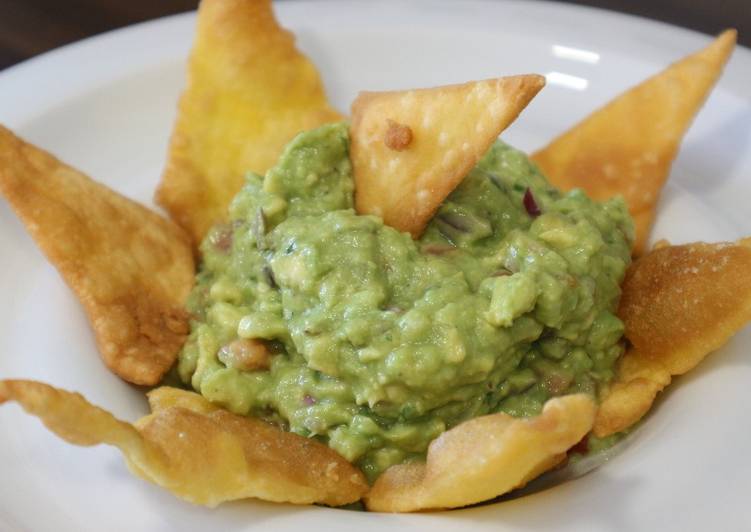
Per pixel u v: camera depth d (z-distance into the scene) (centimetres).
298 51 38
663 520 28
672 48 42
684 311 31
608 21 43
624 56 41
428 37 43
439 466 27
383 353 29
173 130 37
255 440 29
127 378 31
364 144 33
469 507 28
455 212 32
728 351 32
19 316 33
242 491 27
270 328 31
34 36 48
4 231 34
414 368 29
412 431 30
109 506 27
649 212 36
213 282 34
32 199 32
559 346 31
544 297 30
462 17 43
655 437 30
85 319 33
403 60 42
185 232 36
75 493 28
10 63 46
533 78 29
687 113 36
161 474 26
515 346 30
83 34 48
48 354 32
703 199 37
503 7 44
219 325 32
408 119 32
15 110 39
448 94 31
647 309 32
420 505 28
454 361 29
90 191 34
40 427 29
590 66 42
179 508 27
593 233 32
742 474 29
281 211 32
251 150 37
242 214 34
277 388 31
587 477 29
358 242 31
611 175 36
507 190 33
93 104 40
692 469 29
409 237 31
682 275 32
